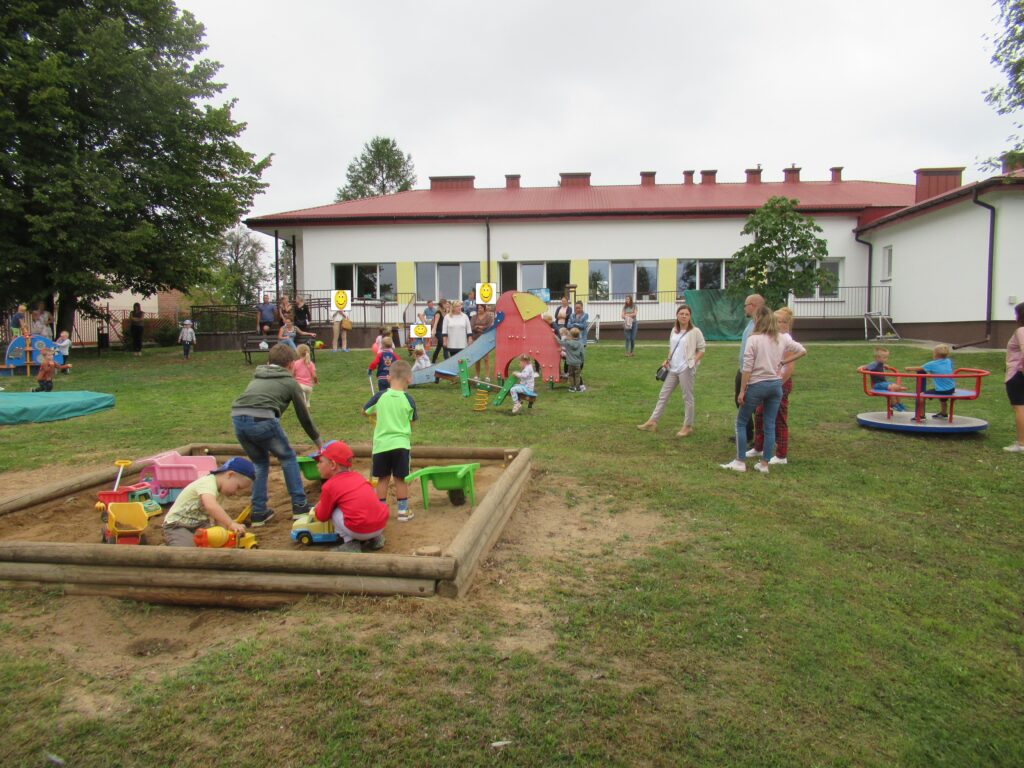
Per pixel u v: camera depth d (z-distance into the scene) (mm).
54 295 24594
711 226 27797
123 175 22812
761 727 3074
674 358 9328
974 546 5293
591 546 5098
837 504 6211
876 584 4578
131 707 3094
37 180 20875
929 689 3453
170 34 24438
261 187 26953
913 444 8641
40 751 2854
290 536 5152
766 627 3900
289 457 5668
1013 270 19766
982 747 3076
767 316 7234
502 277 28500
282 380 5652
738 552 4980
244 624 3867
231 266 70375
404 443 5609
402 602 3914
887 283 26484
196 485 4898
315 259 28562
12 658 3525
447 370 14742
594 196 31062
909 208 23531
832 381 14328
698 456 8125
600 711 3098
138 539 4938
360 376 16266
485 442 8977
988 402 11781
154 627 3883
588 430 9766
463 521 5574
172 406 12484
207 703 3104
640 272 28250
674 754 2873
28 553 4207
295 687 3199
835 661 3611
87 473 7344
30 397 11664
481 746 2871
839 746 3002
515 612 3963
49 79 20203
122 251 21625
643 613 4004
